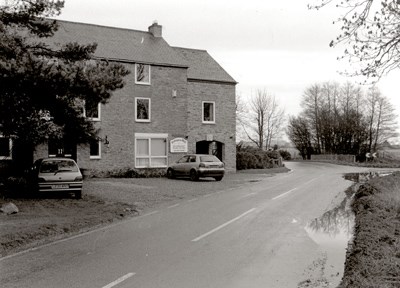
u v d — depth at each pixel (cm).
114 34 3481
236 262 816
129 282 689
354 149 7569
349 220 1291
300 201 1739
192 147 3550
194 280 701
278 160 4922
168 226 1208
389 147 8262
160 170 3309
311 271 756
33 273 745
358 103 7812
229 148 3741
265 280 702
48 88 1506
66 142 1912
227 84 3756
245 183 2620
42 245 980
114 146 3131
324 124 7931
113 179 2852
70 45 1781
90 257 859
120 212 1448
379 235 954
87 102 1683
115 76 1623
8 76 1424
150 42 3566
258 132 7750
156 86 3341
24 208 1483
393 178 2461
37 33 1819
